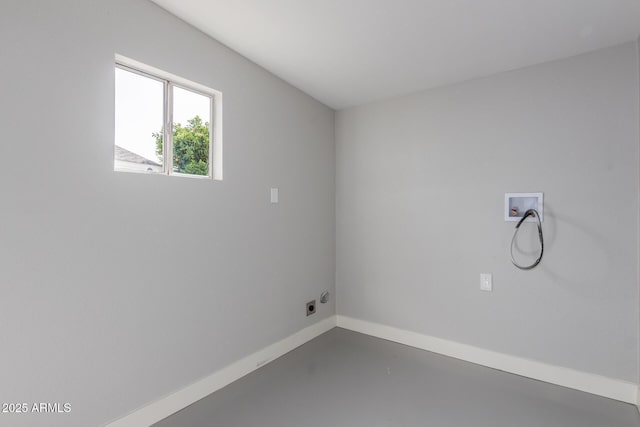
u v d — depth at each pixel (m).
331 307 3.17
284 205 2.65
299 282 2.80
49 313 1.43
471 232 2.45
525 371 2.25
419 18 1.77
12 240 1.34
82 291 1.53
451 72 2.37
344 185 3.16
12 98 1.33
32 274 1.39
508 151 2.30
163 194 1.85
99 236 1.58
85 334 1.54
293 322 2.74
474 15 1.72
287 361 2.50
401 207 2.80
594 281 2.02
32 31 1.38
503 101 2.32
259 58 2.31
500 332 2.35
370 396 2.03
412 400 1.98
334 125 3.21
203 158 2.13
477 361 2.44
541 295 2.19
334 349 2.71
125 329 1.68
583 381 2.06
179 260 1.93
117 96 1.74
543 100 2.18
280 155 2.61
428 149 2.65
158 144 1.91
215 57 2.11
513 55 2.10
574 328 2.08
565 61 2.11
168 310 1.87
